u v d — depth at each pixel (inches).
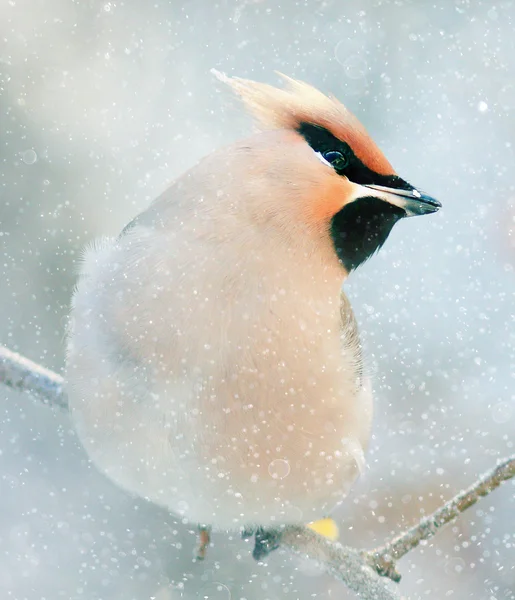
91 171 536.7
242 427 310.8
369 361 348.5
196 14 589.3
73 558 468.1
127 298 309.0
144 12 584.1
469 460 476.1
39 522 471.8
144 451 313.4
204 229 309.4
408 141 587.8
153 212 322.0
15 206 531.8
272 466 317.4
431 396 495.2
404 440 482.9
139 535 464.1
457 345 509.4
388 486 470.0
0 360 376.8
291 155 317.4
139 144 547.2
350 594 451.5
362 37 605.3
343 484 334.6
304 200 313.4
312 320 314.7
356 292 514.0
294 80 336.2
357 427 330.0
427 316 512.1
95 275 319.6
